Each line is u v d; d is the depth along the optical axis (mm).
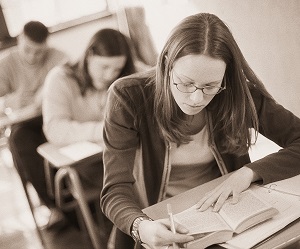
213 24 1126
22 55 3402
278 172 1286
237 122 1299
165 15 3041
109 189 1288
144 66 3295
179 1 2840
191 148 1355
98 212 2514
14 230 2873
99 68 2695
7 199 3354
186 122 1280
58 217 2830
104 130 1326
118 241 1403
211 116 1324
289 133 1392
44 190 2729
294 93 2332
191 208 1180
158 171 1369
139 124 1316
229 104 1282
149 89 1295
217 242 1048
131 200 1261
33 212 2627
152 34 3244
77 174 2127
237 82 1237
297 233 1055
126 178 1304
